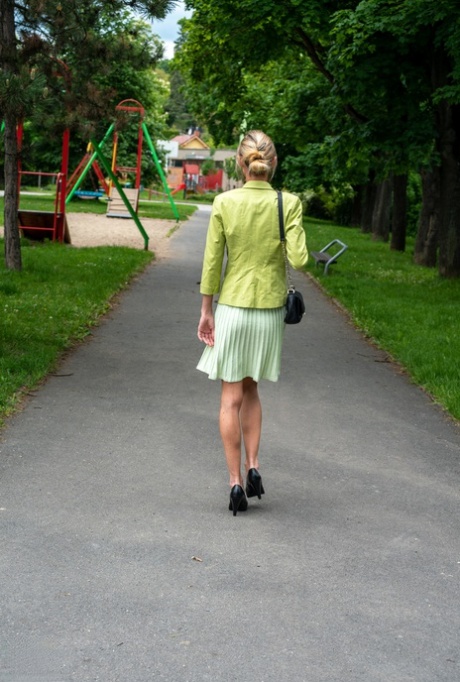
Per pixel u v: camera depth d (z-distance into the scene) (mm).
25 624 3180
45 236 19547
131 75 44656
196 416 6211
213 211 4379
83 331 9188
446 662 3041
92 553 3830
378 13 13406
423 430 6160
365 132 14891
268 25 15672
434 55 14352
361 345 9523
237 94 21234
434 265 19531
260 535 4125
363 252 22781
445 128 15508
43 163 45406
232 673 2916
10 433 5535
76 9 12188
